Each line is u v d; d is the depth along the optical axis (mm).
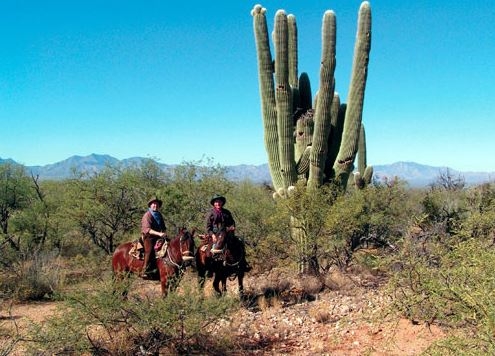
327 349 7555
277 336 8445
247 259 12883
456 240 7500
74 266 14781
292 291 11273
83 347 6824
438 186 21609
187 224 15172
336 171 13438
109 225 16250
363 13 12805
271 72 13406
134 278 8211
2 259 13031
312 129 13727
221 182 16172
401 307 6105
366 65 13023
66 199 16250
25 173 19031
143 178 16688
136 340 7461
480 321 4305
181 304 7262
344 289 11047
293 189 11984
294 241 12023
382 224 14477
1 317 10016
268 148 13719
